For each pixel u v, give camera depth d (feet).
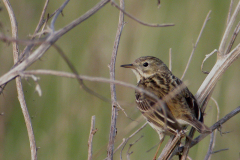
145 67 33.88
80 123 39.09
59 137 38.32
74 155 37.99
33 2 40.83
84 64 40.88
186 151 26.08
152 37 41.93
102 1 20.16
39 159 37.65
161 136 28.50
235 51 28.07
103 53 41.22
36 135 38.22
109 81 17.42
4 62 37.17
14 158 37.55
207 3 43.80
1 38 15.72
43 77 39.50
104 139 39.14
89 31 41.98
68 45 41.50
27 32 39.93
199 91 29.17
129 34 41.96
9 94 38.65
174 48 42.16
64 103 39.50
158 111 27.63
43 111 39.01
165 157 25.40
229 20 28.73
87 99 40.04
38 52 19.12
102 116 39.68
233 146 40.65
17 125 38.34
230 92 41.09
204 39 42.86
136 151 38.06
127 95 40.24
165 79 31.65
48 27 19.67
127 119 37.68
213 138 29.27
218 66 28.66
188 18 43.27
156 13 42.86
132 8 42.68
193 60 42.16
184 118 26.78
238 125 41.27
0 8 19.11
